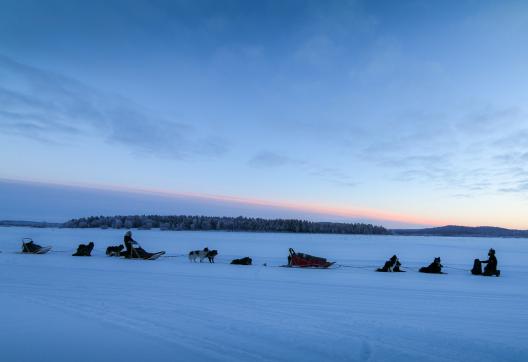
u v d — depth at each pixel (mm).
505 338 6035
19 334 5809
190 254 18750
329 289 10625
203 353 5141
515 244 55562
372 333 6172
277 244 39469
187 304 8055
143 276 12375
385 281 12844
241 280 12086
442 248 39438
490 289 11352
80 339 5621
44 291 9273
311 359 5020
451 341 5848
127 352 5125
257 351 5262
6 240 32625
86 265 15273
